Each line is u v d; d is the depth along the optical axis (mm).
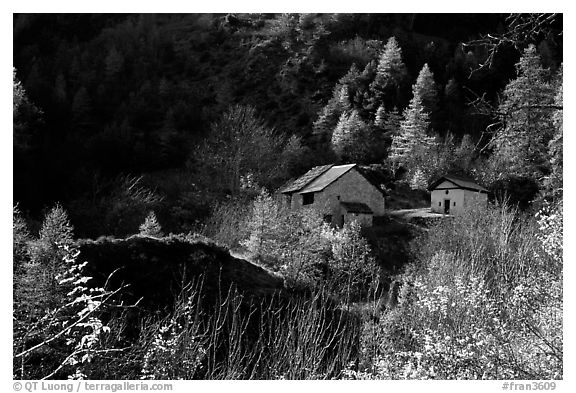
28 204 50875
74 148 63844
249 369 12758
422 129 69625
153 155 69812
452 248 33219
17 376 6980
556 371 7355
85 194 53562
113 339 9219
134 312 16641
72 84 82562
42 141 61781
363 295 25344
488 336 7926
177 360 9094
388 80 86938
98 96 80188
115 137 66750
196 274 22250
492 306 9398
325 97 89500
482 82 47781
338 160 72875
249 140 68625
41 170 55125
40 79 73625
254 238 32969
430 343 8242
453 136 72250
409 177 66750
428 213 52594
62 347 7977
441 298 10766
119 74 88688
